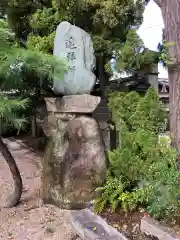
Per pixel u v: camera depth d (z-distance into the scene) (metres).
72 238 3.04
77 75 4.04
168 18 3.31
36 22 5.90
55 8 5.75
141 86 6.08
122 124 4.13
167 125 4.02
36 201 4.12
